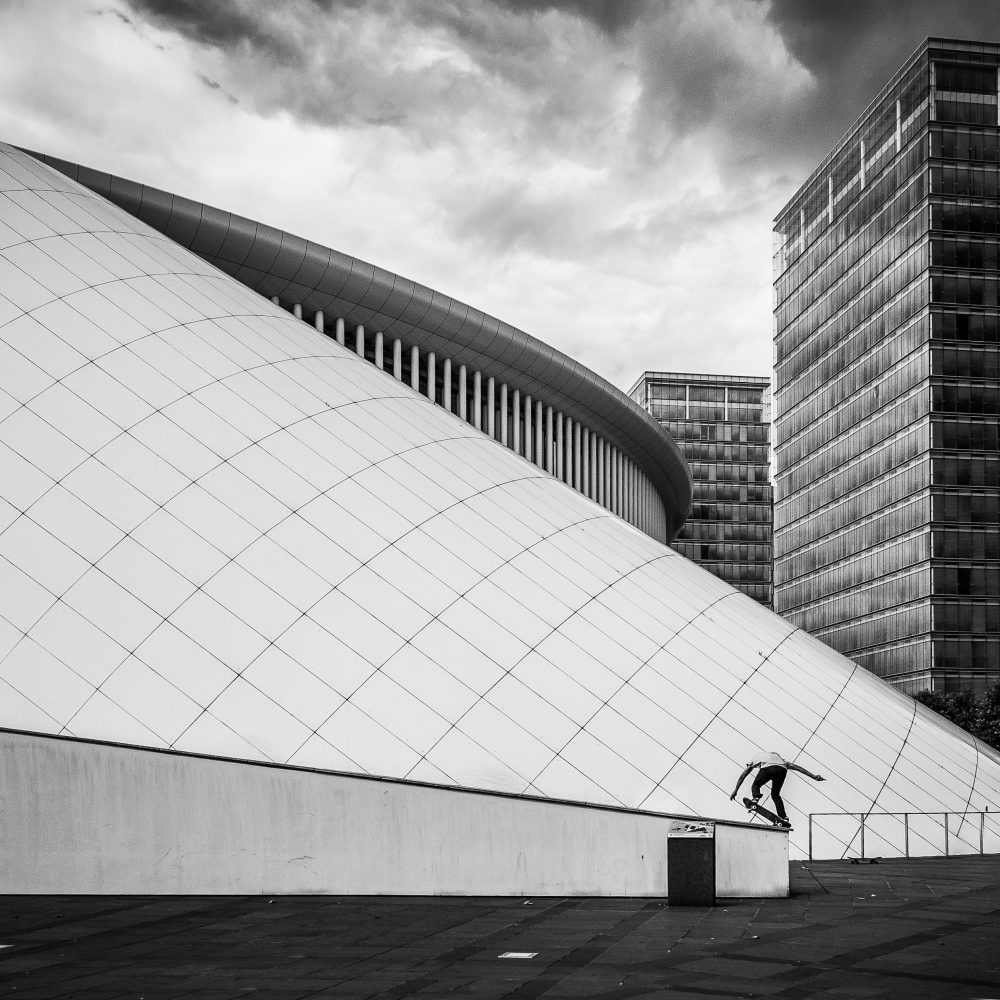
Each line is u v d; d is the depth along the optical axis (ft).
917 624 348.38
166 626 71.67
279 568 76.54
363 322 170.50
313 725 68.64
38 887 62.69
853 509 399.03
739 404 613.93
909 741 86.58
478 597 79.77
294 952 43.29
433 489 89.20
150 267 102.53
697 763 73.67
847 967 37.88
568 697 74.84
